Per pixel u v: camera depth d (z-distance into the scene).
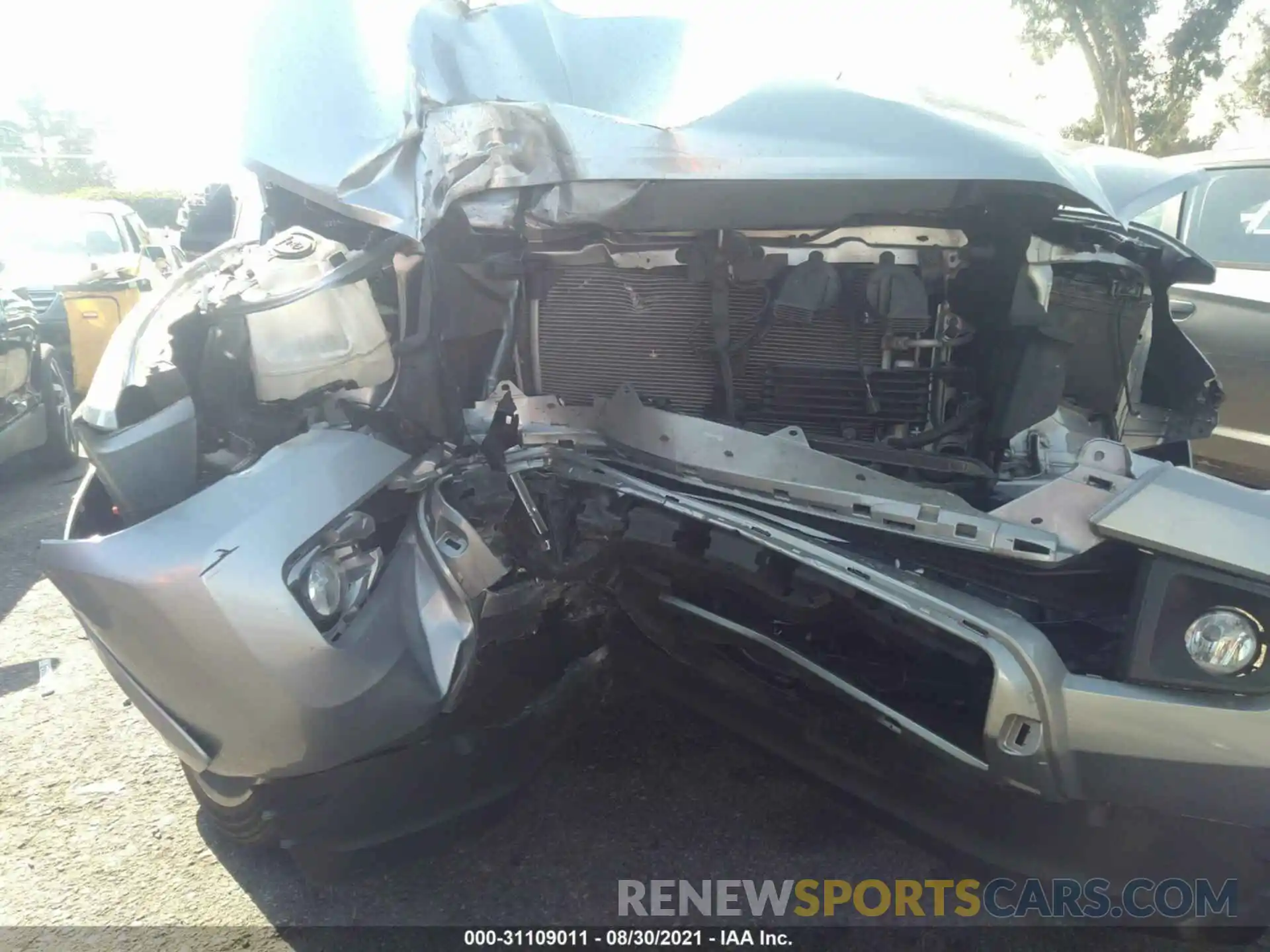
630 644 2.80
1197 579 2.05
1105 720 2.04
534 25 2.68
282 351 2.34
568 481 2.57
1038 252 2.70
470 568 2.33
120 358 2.48
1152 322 3.25
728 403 2.76
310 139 2.38
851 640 2.45
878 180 2.20
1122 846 2.22
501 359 2.70
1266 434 5.04
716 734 3.26
